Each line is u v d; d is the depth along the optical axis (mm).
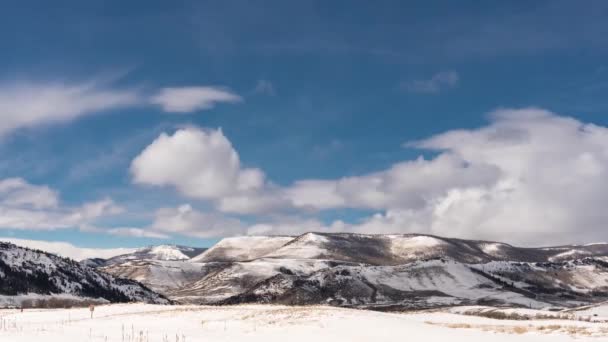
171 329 58062
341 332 51312
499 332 52781
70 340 47094
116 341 47781
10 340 46844
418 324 56938
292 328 54219
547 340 47938
